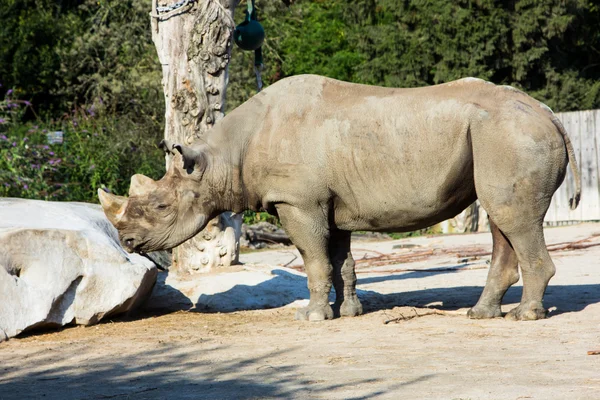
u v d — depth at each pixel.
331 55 65.12
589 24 62.69
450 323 14.20
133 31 51.06
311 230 14.84
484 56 56.47
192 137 18.33
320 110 14.84
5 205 15.95
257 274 17.81
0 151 34.66
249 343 12.92
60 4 63.53
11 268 13.98
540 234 14.06
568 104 57.38
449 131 14.09
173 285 17.48
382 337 12.95
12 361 12.17
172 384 10.29
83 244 14.88
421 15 57.28
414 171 14.30
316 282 15.14
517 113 13.90
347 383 9.88
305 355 11.72
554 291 17.84
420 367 10.62
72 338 13.86
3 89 56.81
